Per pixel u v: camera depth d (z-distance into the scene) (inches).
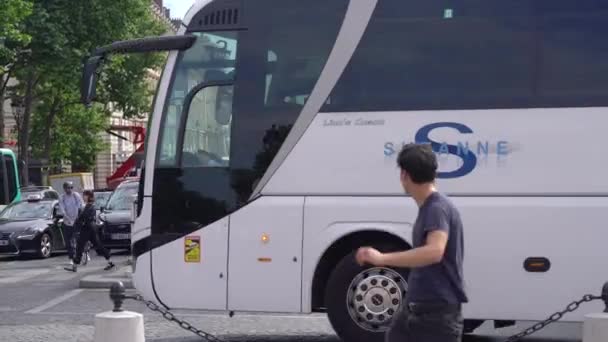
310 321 656.4
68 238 1095.0
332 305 501.7
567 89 484.7
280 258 504.1
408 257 281.6
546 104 485.1
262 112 512.1
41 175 2512.3
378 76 501.7
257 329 622.2
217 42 522.6
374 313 497.4
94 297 800.3
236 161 512.7
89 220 1041.5
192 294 514.9
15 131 2588.6
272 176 507.8
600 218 475.2
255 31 517.0
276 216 504.7
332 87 504.7
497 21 494.3
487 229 483.5
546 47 488.1
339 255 513.0
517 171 484.1
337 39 506.9
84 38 2071.9
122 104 2588.6
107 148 3201.3
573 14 488.1
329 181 501.4
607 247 474.9
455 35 497.4
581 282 476.7
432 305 290.5
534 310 480.1
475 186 487.2
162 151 524.4
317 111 505.4
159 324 641.6
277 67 512.7
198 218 515.2
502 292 482.9
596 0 487.5
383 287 496.4
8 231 1293.1
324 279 515.8
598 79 482.9
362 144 499.2
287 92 510.3
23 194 1743.4
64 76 2122.3
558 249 478.6
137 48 528.4
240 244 509.7
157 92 528.4
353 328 499.5
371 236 504.1
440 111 493.4
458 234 290.5
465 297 292.4
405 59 500.1
